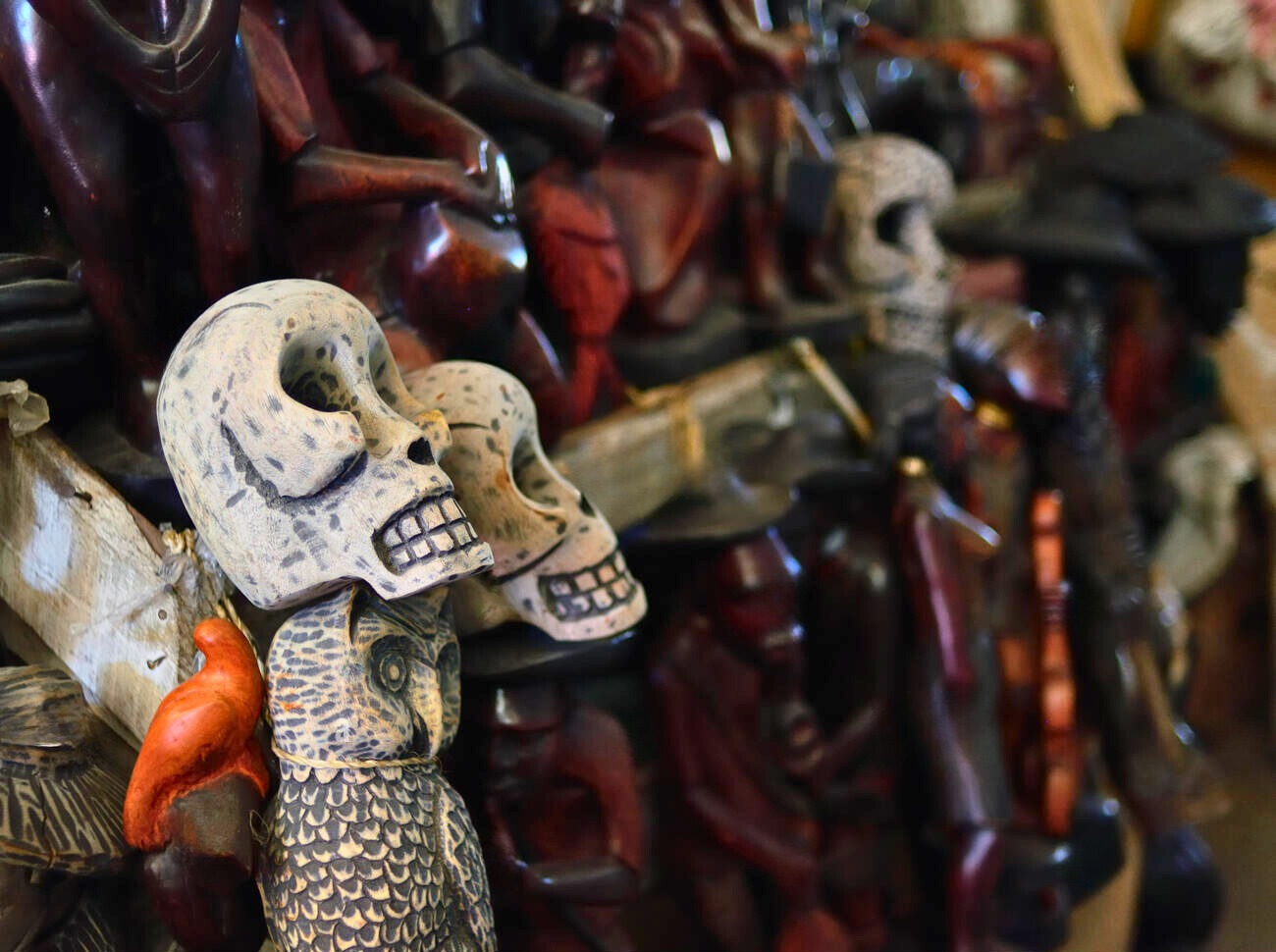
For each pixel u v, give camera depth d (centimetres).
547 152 82
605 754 75
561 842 75
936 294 108
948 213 123
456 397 62
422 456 53
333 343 52
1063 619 107
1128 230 125
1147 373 138
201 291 64
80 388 67
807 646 101
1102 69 153
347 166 67
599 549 65
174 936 53
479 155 71
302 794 53
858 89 124
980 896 96
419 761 56
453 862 56
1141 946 128
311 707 53
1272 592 151
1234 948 133
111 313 63
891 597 98
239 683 53
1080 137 131
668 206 93
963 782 96
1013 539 108
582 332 83
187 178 60
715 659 87
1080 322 123
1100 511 111
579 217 82
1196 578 145
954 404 104
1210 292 134
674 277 92
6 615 67
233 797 52
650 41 92
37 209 70
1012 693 106
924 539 97
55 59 57
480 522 62
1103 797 111
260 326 51
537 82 79
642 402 87
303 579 52
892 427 97
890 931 102
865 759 98
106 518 61
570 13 83
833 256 105
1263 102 154
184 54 54
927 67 131
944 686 97
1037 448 112
